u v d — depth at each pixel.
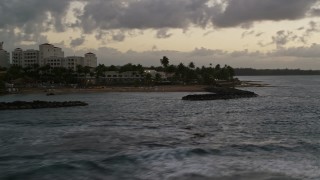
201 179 25.09
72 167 28.02
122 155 31.55
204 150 33.56
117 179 25.23
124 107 99.38
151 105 106.75
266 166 28.23
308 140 41.16
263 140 41.38
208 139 42.00
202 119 67.25
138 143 38.94
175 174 26.23
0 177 25.67
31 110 90.44
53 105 100.12
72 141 40.00
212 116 73.50
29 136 44.00
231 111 85.94
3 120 65.38
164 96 156.12
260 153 33.03
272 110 88.38
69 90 195.50
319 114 77.19
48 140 40.81
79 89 199.62
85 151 34.50
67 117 70.88
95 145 37.62
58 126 54.38
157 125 56.41
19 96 164.12
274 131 49.69
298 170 27.14
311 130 50.78
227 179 25.02
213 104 110.75
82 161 29.73
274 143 38.62
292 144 37.91
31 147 36.69
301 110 88.12
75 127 52.78
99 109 92.50
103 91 193.62
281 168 27.67
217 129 51.78
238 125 57.09
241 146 36.19
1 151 34.75
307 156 31.80
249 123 60.00
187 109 92.12
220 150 33.97
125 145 37.69
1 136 44.12
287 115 74.94
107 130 49.00
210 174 26.17
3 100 137.75
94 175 26.09
